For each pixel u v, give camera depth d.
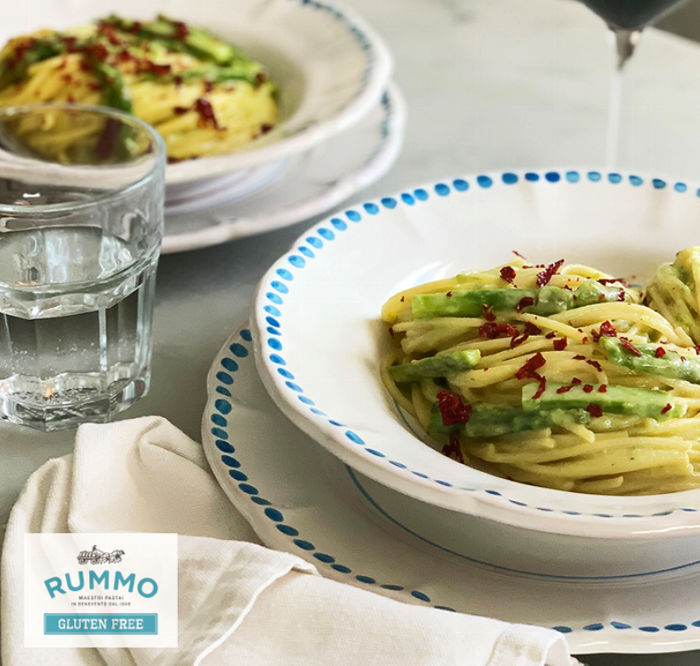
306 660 0.51
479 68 1.01
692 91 0.97
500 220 0.71
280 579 0.52
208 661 0.50
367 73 0.87
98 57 0.89
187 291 0.74
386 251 0.69
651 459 0.58
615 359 0.60
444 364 0.61
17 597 0.52
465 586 0.54
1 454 0.62
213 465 0.58
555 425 0.59
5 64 0.91
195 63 0.91
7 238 0.62
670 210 0.71
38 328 0.62
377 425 0.58
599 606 0.53
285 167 0.83
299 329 0.62
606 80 0.99
